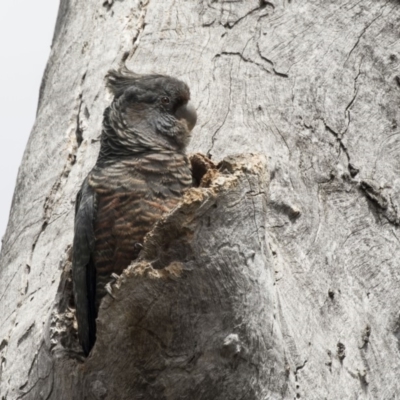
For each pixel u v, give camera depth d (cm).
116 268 1373
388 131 1647
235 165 1228
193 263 1183
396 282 1516
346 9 1731
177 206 1177
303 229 1463
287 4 1709
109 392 1218
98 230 1379
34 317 1438
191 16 1700
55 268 1491
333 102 1614
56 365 1255
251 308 1188
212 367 1182
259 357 1188
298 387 1280
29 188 1652
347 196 1539
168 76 1505
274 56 1639
